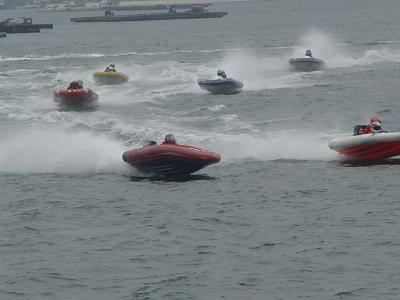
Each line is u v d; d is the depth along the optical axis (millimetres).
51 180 90875
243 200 80000
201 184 87125
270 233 69000
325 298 55250
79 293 57094
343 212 74688
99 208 78625
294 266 60938
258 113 132875
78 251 65625
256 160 97750
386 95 148250
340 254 63094
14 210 79312
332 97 147875
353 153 95312
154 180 89750
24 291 57656
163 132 113062
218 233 69375
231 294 56250
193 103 145500
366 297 55188
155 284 58219
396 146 93312
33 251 66125
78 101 141750
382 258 61938
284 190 83562
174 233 69625
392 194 80375
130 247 66312
